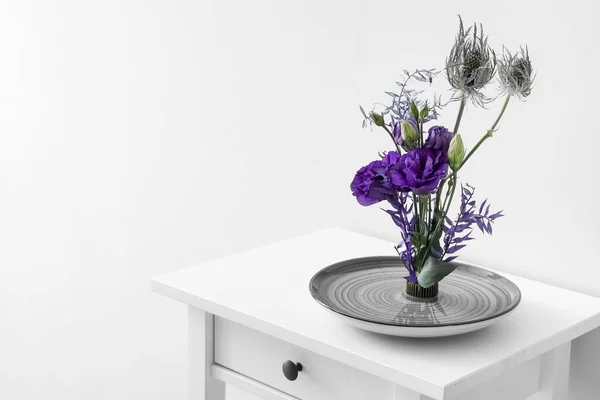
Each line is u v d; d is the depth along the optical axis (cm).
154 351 212
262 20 174
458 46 115
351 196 167
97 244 221
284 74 173
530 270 144
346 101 164
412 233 118
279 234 181
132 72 202
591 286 137
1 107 239
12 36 231
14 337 251
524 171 142
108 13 205
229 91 183
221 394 141
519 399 127
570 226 139
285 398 128
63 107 221
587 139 134
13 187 241
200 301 129
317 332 117
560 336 119
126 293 216
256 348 131
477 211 150
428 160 112
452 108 149
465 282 130
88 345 230
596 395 139
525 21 138
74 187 224
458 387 104
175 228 201
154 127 200
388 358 109
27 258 242
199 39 187
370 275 133
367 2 158
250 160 183
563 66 135
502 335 117
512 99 142
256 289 133
